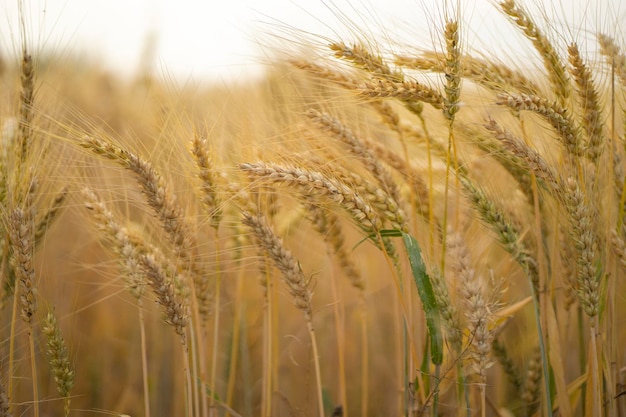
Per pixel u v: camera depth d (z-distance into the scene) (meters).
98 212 0.96
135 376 1.20
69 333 1.06
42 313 0.98
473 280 0.91
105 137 0.95
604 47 0.99
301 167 0.95
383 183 0.97
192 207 1.01
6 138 0.96
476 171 1.05
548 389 0.94
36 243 1.00
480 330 0.90
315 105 1.03
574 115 0.96
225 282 1.13
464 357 0.93
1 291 0.95
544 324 0.98
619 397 0.98
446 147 1.01
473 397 1.02
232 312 1.15
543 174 0.92
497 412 1.03
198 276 0.98
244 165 0.89
